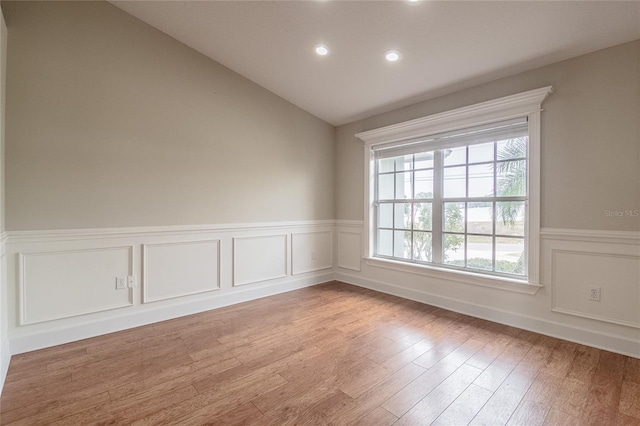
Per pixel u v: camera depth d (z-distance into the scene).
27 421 1.56
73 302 2.48
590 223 2.33
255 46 2.95
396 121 3.66
